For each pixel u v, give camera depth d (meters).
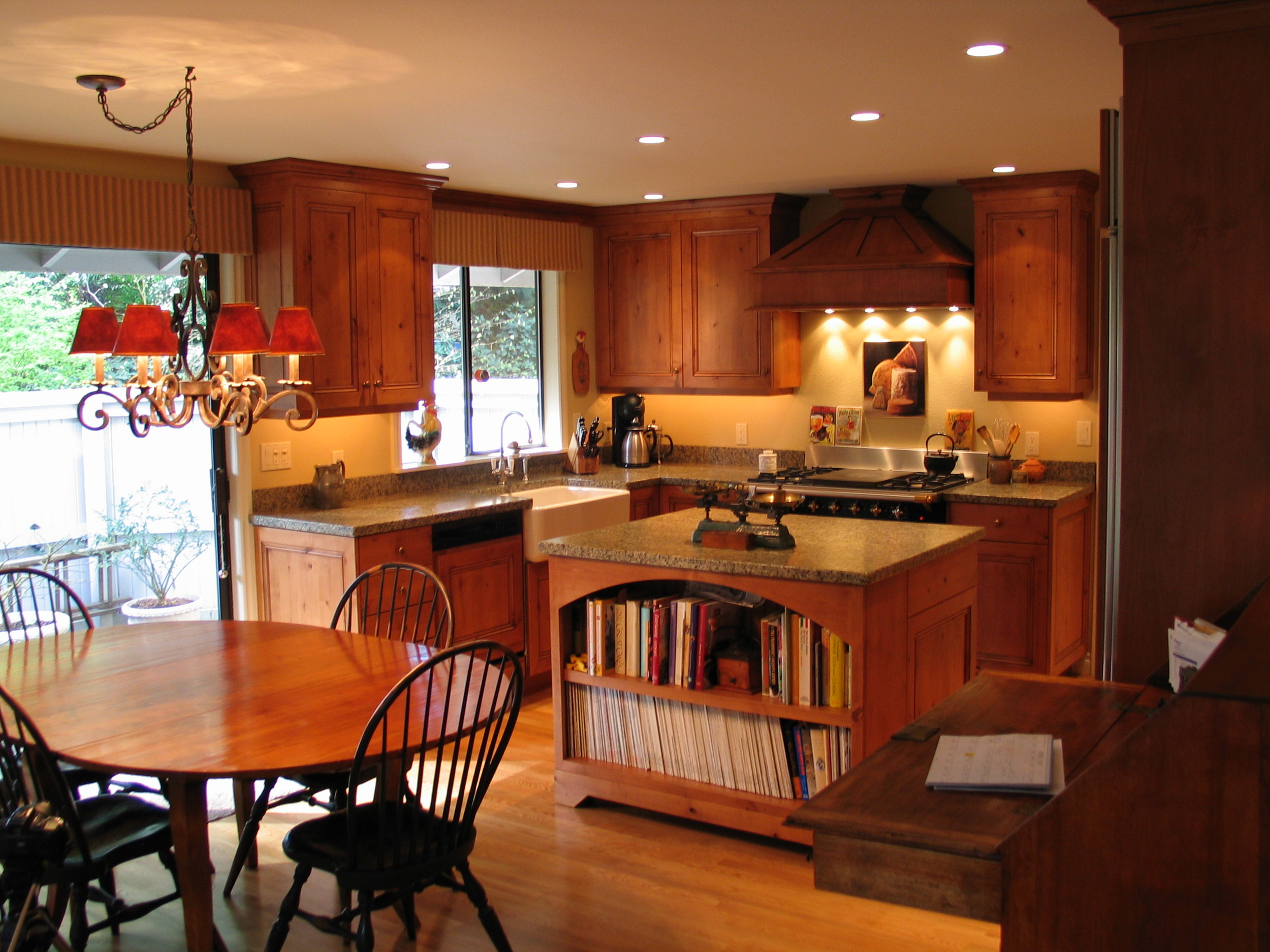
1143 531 2.71
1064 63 3.14
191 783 2.58
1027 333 5.41
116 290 4.53
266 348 3.10
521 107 3.62
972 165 4.99
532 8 2.56
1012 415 5.78
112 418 4.55
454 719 2.74
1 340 4.19
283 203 4.62
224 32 2.72
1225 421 2.61
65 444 4.41
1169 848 1.62
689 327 6.31
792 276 5.79
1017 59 3.09
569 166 4.86
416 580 4.85
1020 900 1.72
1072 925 1.68
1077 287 5.29
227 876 3.49
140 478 4.66
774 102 3.60
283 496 5.01
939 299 5.42
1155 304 2.65
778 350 6.11
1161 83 2.59
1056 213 5.27
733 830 3.81
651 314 6.44
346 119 3.77
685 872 3.49
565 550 3.89
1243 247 2.56
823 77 3.26
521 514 5.40
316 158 4.55
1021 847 1.71
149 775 2.40
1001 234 5.41
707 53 2.98
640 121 3.89
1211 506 2.64
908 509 5.38
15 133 3.92
